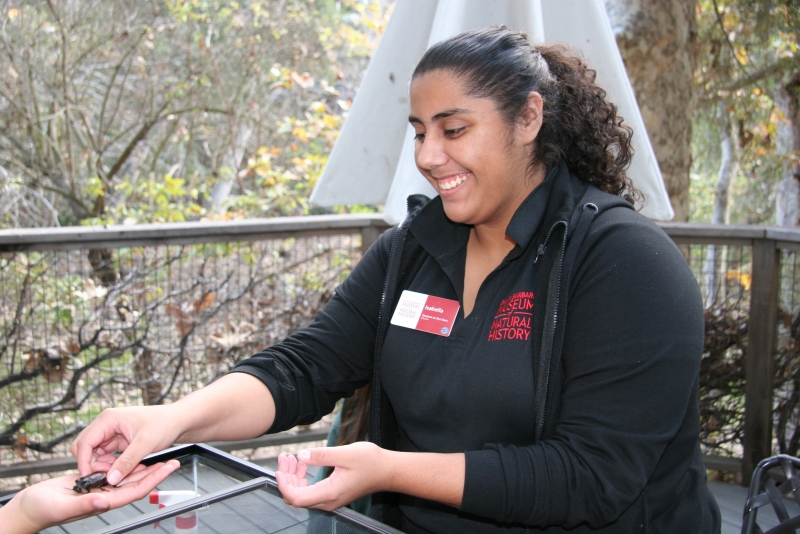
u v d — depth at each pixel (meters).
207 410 1.11
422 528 1.20
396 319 1.20
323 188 1.99
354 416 1.82
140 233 2.48
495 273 1.13
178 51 7.43
